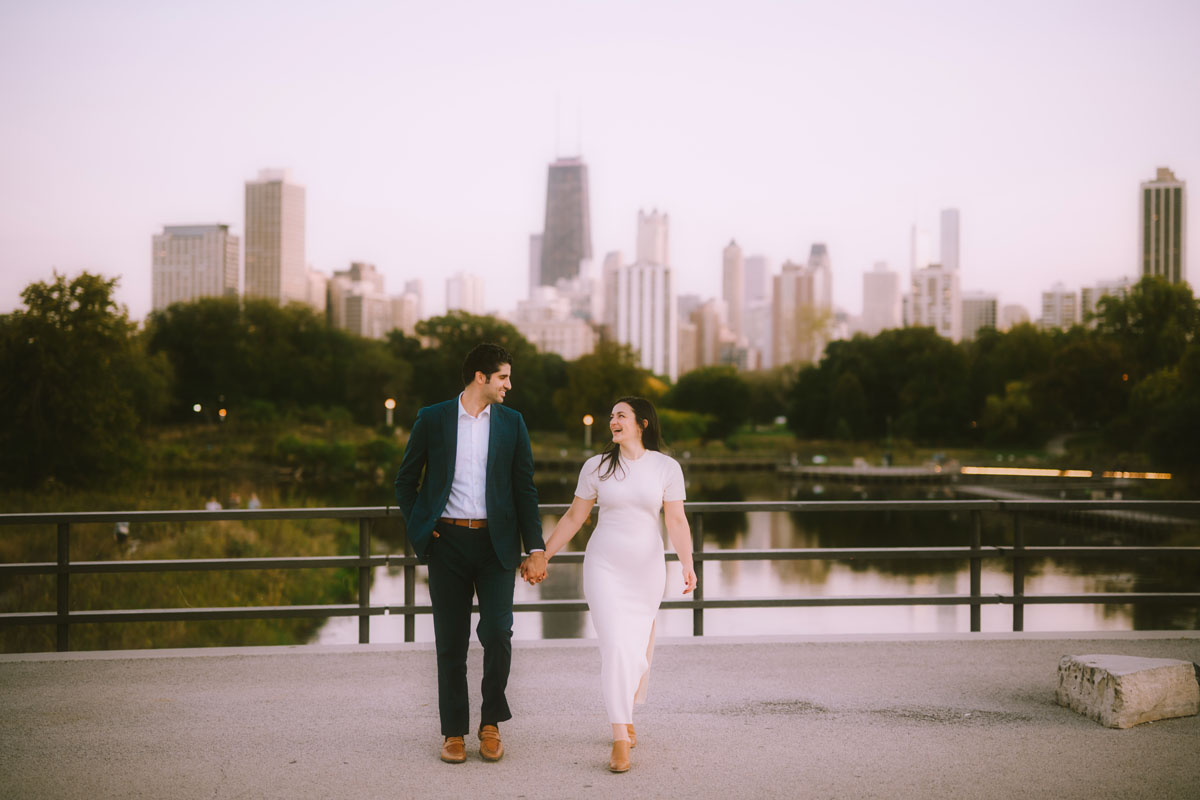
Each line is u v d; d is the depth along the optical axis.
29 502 30.50
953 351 90.94
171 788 3.72
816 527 38.25
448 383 94.44
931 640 6.21
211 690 5.07
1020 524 6.65
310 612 6.10
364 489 50.84
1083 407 73.75
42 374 34.31
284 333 91.38
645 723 4.58
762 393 123.81
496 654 4.07
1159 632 6.46
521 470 4.18
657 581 4.16
